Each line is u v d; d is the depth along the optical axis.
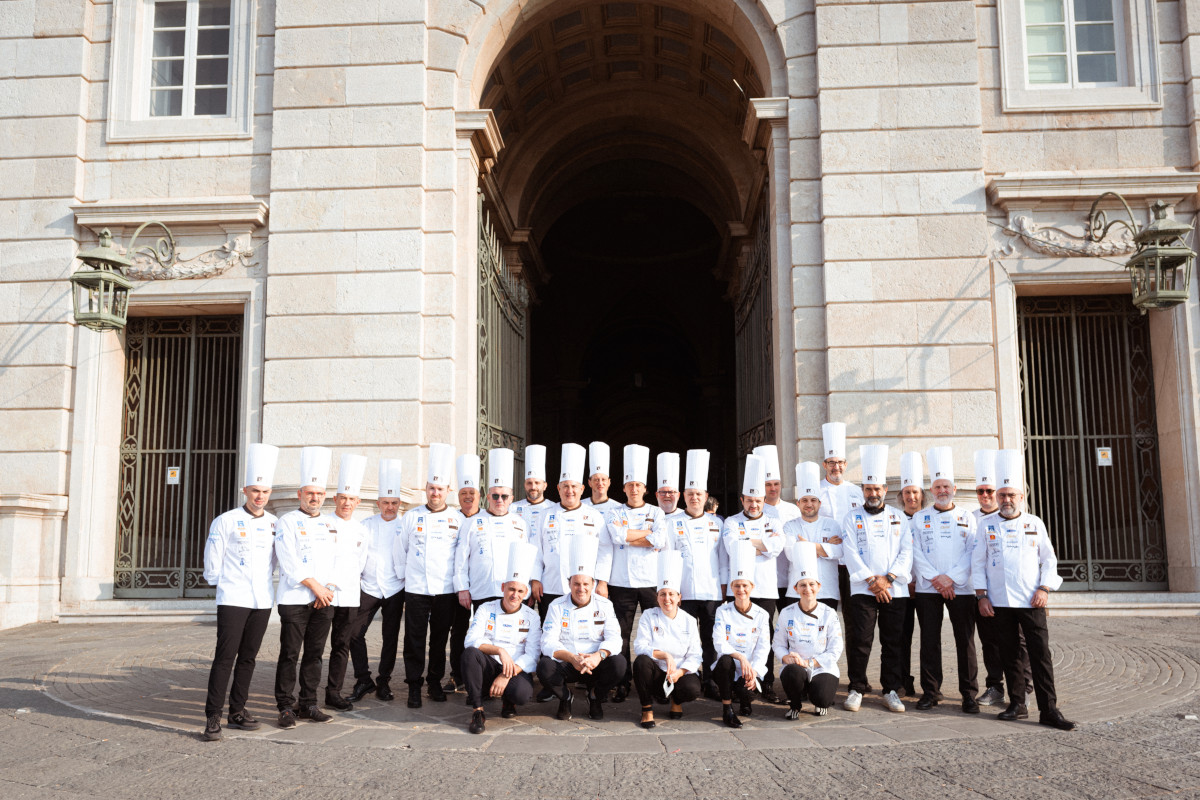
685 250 30.31
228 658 6.96
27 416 13.74
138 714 7.51
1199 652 9.37
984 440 12.89
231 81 14.33
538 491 8.82
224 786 5.70
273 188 13.77
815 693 7.44
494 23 14.25
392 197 13.65
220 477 14.52
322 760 6.26
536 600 8.35
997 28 13.83
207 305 14.02
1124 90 13.69
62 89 14.32
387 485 8.52
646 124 20.50
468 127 13.96
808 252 13.50
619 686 8.23
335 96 13.88
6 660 9.95
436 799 5.42
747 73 16.52
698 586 8.27
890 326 13.13
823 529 8.48
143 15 14.73
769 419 15.33
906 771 5.86
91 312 11.71
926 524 7.95
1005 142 13.63
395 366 13.31
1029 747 6.37
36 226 14.07
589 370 35.09
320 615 7.52
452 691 8.57
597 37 17.27
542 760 6.23
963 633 7.66
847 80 13.58
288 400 13.34
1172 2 13.85
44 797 5.51
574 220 29.08
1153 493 13.66
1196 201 13.34
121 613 13.13
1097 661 9.08
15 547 12.86
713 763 6.10
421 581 8.15
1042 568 7.23
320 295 13.52
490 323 16.06
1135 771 5.72
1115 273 13.20
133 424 14.48
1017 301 13.86
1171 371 13.34
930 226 13.28
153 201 13.81
